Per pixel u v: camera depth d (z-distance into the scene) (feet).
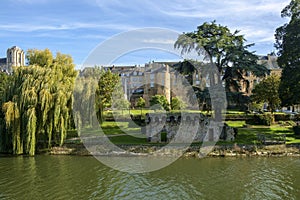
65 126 85.97
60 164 73.92
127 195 53.31
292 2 94.89
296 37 90.58
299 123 116.98
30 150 81.10
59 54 108.99
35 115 82.74
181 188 56.70
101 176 64.08
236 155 81.00
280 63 96.43
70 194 53.83
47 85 85.56
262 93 131.13
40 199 51.44
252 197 52.06
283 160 76.33
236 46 89.81
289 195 52.80
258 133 94.63
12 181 60.85
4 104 81.82
